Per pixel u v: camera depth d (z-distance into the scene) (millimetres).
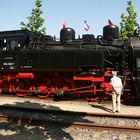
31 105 11711
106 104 12117
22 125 8633
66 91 12844
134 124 8859
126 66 12375
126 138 7492
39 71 12797
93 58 12234
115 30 13055
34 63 12867
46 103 12188
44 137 7633
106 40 13000
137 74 11539
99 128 8117
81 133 7895
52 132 8008
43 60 12742
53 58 12609
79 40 13188
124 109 11211
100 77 12273
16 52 13156
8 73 13625
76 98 13492
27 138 7547
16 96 13609
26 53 13008
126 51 12359
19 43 13523
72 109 11062
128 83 12250
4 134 7879
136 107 11617
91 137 7605
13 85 13664
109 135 7707
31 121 8805
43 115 9930
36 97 13375
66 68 12445
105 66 12844
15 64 13172
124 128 7977
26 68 12984
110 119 9406
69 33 13203
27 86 13531
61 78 12992
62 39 13227
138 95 11523
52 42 13398
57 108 11195
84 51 12289
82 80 12734
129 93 12289
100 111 10820
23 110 10508
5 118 9164
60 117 9680
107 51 12562
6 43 13805
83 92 12609
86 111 10758
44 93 13289
